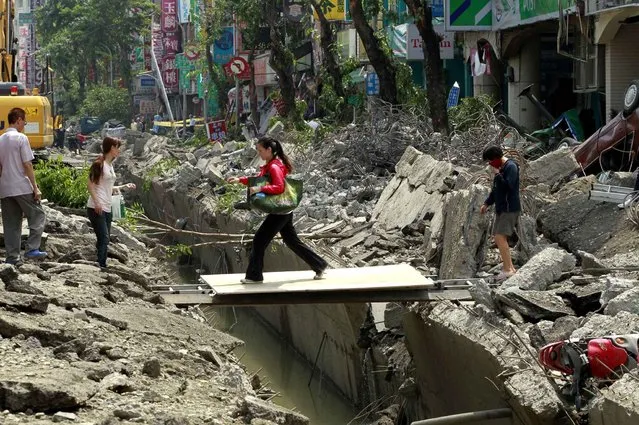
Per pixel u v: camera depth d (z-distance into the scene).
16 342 10.51
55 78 105.06
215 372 11.34
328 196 26.38
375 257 20.42
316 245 21.44
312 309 19.62
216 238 28.33
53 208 25.61
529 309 13.59
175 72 92.69
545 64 36.59
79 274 15.16
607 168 23.05
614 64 29.34
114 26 91.12
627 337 11.08
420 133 28.47
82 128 87.62
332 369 18.94
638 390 9.94
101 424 8.42
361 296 14.95
